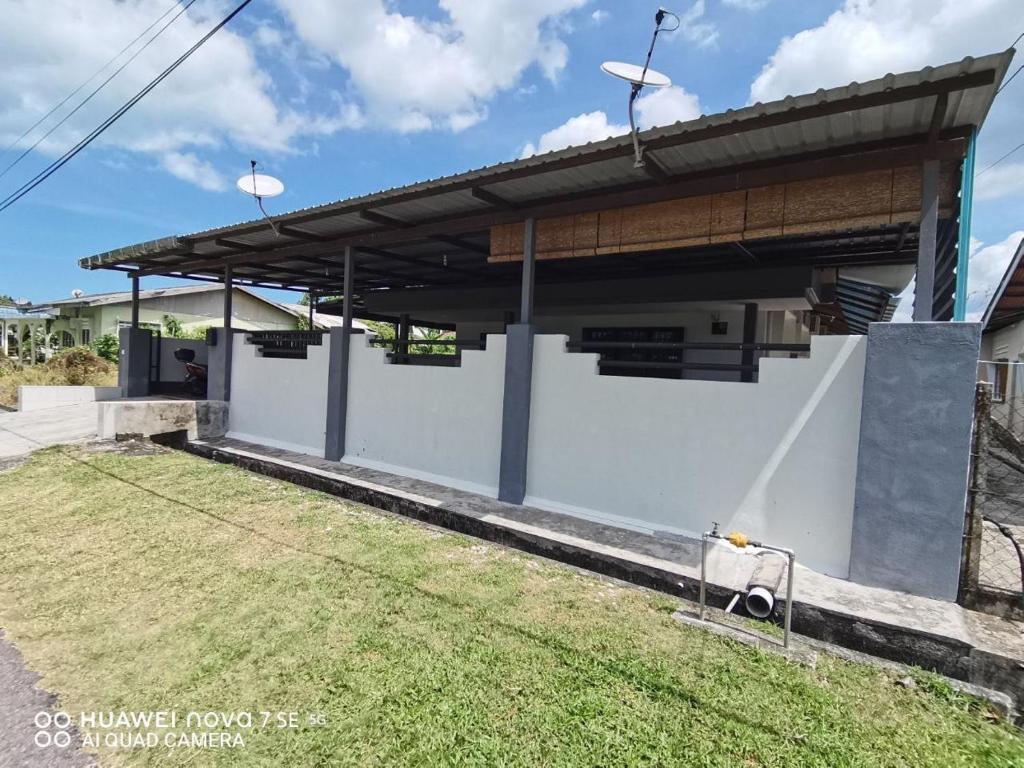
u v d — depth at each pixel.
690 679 2.40
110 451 7.02
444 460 5.49
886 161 3.26
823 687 2.37
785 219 3.68
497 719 2.13
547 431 4.72
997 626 2.69
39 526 4.46
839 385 3.38
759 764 1.92
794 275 5.84
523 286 4.83
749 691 2.32
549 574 3.57
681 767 1.89
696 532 3.92
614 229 4.44
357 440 6.31
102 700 2.28
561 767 1.89
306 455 6.71
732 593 3.09
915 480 3.03
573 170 3.96
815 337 3.46
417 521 4.70
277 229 5.98
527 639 2.73
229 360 8.13
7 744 2.03
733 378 7.53
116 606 3.09
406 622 2.89
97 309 19.20
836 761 1.93
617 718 2.14
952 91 2.62
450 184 4.37
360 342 6.32
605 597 3.24
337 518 4.66
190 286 21.64
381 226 5.82
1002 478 4.67
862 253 5.65
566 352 4.68
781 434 3.59
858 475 3.22
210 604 3.10
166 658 2.57
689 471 3.97
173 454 7.05
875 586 3.14
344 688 2.33
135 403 7.50
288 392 7.16
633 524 4.19
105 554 3.86
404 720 2.13
